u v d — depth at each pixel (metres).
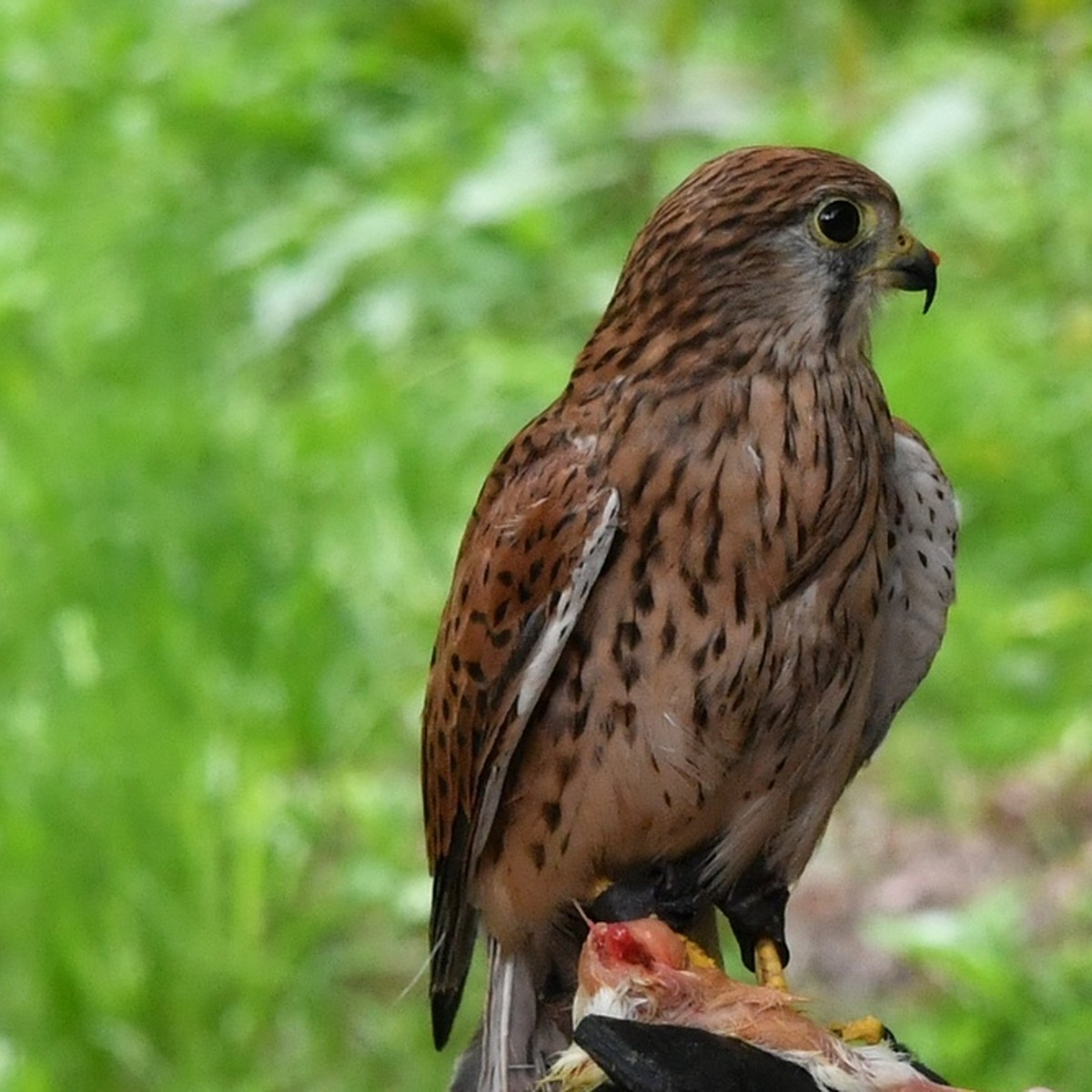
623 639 6.42
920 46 16.84
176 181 16.33
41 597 12.07
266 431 13.57
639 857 6.71
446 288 14.91
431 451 13.45
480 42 16.86
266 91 16.84
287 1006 10.23
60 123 17.23
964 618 12.01
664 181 15.41
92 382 14.57
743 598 6.34
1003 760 11.39
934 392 13.44
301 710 11.73
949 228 14.99
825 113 15.45
